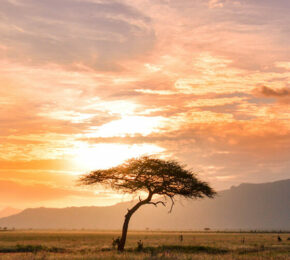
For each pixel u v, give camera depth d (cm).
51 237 8612
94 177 4478
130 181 4450
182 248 4522
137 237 9731
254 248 4859
